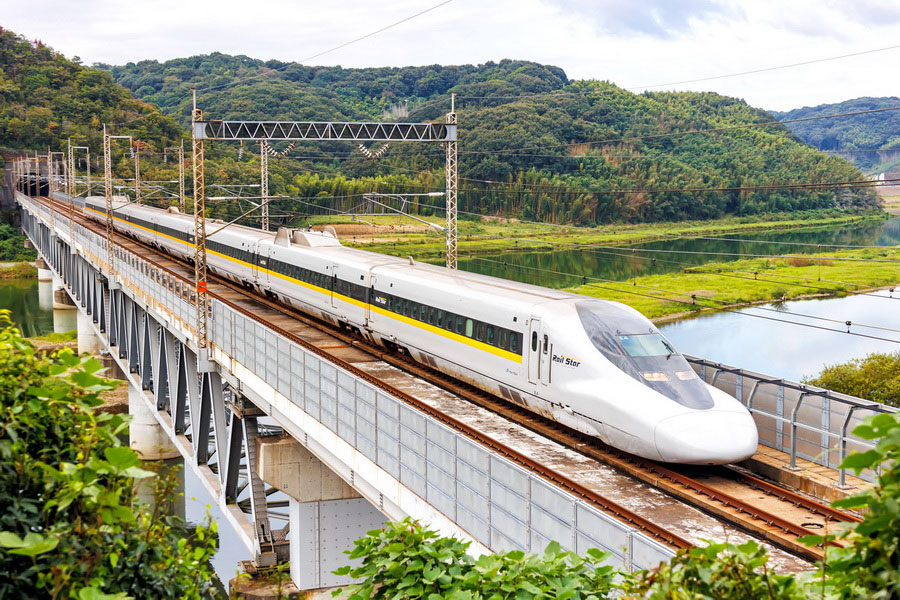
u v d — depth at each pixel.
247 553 38.62
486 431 21.88
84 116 184.62
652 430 18.09
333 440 23.12
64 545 6.29
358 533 29.84
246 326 30.94
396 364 31.23
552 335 21.59
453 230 39.00
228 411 40.00
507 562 8.26
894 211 84.25
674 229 82.94
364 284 33.66
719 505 17.11
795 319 81.62
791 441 19.09
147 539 7.06
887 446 4.97
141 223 73.75
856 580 5.20
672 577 5.95
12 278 146.00
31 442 6.84
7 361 7.01
